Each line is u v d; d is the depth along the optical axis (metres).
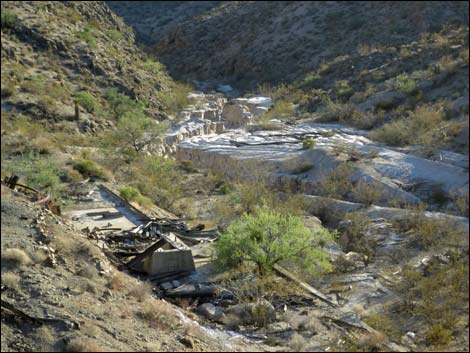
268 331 17.45
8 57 50.25
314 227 29.34
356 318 19.20
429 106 53.00
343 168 39.91
